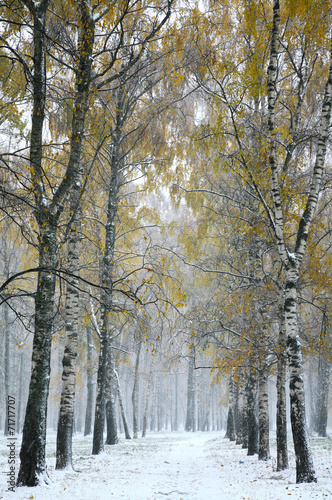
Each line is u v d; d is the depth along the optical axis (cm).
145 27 1323
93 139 1490
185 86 1630
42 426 898
